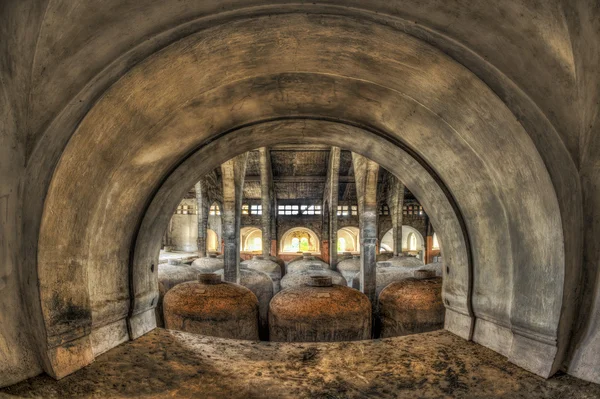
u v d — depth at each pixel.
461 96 3.26
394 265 15.95
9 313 2.91
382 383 3.27
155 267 4.98
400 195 23.84
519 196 3.36
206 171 5.55
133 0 2.42
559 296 3.04
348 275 16.17
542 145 2.96
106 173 3.45
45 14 2.34
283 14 2.79
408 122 4.24
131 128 3.40
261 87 4.05
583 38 2.61
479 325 4.29
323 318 5.71
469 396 2.99
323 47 3.29
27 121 2.76
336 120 4.92
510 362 3.59
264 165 20.86
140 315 4.59
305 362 3.80
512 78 2.83
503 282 3.83
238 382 3.29
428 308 6.34
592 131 2.97
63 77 2.67
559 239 3.00
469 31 2.72
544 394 2.94
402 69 3.36
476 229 4.23
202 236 25.11
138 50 2.79
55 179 2.82
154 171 4.27
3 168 2.71
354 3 2.68
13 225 2.88
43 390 2.89
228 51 3.20
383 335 6.90
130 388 3.10
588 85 2.82
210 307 6.11
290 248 38.75
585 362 3.07
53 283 3.02
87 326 3.41
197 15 2.70
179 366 3.62
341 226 30.88
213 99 3.93
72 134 2.81
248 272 12.77
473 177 3.98
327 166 27.27
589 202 3.11
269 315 6.30
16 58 2.52
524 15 2.53
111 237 3.96
